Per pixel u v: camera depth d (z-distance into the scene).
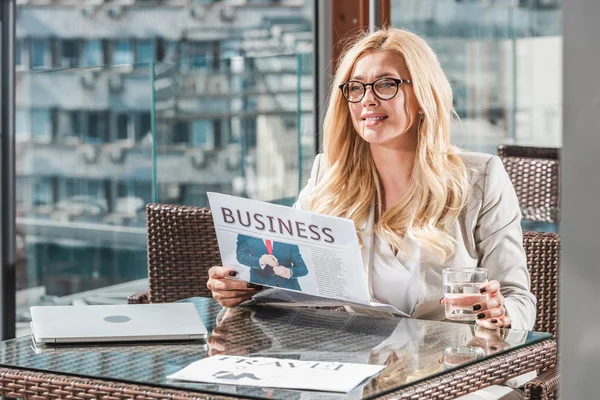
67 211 3.68
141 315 1.88
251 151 3.76
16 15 3.43
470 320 1.89
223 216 1.99
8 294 3.35
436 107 2.24
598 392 0.60
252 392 1.39
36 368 1.57
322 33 3.64
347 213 2.31
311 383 1.42
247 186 3.76
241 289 2.04
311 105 3.71
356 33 3.61
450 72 3.82
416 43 2.26
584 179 0.60
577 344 0.62
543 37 3.82
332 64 3.62
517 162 3.54
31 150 3.59
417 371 1.51
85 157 3.68
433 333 1.80
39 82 3.59
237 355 1.64
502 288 2.18
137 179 3.70
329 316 1.99
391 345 1.70
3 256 3.33
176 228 2.80
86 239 3.70
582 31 0.60
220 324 1.91
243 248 1.98
